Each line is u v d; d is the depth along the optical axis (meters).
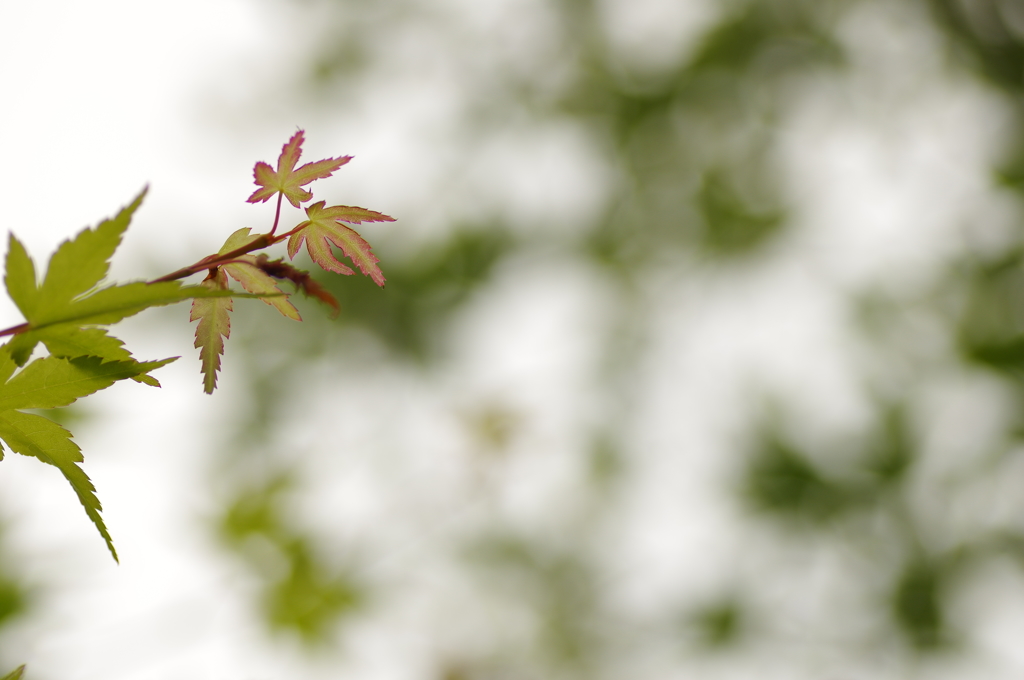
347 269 1.09
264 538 2.08
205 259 1.09
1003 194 2.67
